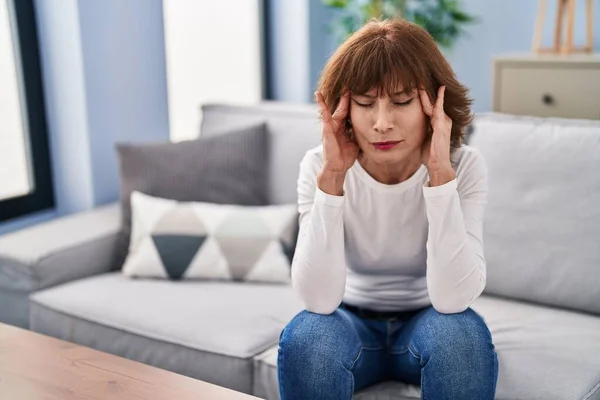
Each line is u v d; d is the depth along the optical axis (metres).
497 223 1.88
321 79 1.45
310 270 1.42
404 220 1.49
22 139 2.55
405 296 1.55
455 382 1.29
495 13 3.66
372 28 1.40
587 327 1.69
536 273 1.82
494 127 1.94
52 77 2.51
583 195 1.79
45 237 2.12
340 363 1.33
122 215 2.20
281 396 1.38
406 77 1.34
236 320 1.77
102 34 2.50
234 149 2.25
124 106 2.62
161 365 1.74
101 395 1.28
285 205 2.16
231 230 2.05
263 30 3.58
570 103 3.01
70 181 2.58
